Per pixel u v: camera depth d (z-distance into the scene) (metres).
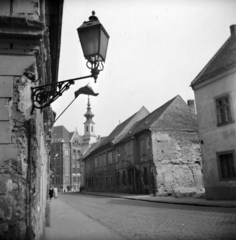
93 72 4.48
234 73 16.67
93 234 7.77
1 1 4.35
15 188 4.00
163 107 31.91
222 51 20.06
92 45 4.46
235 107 16.56
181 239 6.61
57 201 25.17
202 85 19.06
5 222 3.88
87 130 93.62
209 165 18.20
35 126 4.33
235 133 16.44
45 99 4.35
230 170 16.77
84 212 14.21
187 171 27.16
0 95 4.17
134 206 16.47
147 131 27.84
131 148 31.73
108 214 12.81
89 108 95.75
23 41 4.31
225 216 9.84
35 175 4.21
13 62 4.27
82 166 67.50
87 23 4.57
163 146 27.00
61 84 4.42
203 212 11.50
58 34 7.60
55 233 8.05
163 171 26.36
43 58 5.46
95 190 49.38
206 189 18.27
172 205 15.93
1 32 4.16
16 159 4.07
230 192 16.52
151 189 26.52
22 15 4.35
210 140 18.22
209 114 18.42
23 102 4.23
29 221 3.98
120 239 7.02
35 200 4.25
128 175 32.75
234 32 20.92
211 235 6.79
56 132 88.88
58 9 6.54
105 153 43.62
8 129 4.12
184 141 27.88
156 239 6.79
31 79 4.32
